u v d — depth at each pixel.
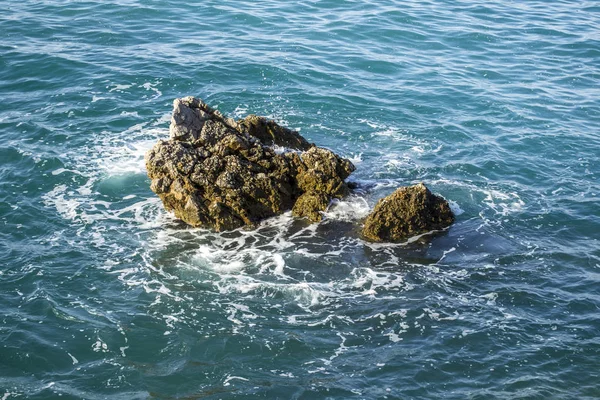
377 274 27.16
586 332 24.77
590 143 36.66
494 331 24.61
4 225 29.09
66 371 22.70
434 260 28.06
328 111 38.47
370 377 22.66
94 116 37.00
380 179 32.88
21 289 25.92
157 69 41.44
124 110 37.62
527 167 34.56
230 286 26.31
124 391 22.08
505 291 26.53
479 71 43.72
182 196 29.42
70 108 37.47
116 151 34.34
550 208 31.58
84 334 24.06
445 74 43.06
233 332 24.27
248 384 22.31
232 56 43.38
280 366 23.03
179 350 23.55
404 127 37.44
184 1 50.59
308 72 42.12
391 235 29.17
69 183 31.94
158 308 25.23
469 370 23.05
